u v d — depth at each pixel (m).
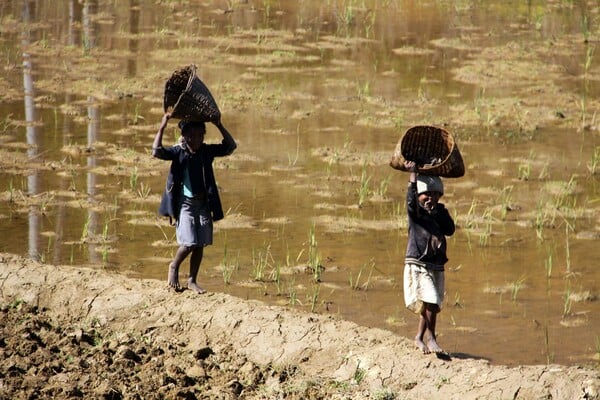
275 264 36.03
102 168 46.91
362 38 75.50
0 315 28.92
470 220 40.97
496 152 50.75
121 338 27.78
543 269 36.06
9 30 76.00
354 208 42.44
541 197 44.19
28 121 54.03
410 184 24.94
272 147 50.78
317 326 27.02
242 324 27.47
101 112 56.50
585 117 57.12
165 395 24.28
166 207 28.48
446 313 32.16
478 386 24.00
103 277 30.27
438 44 73.81
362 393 24.73
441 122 55.59
